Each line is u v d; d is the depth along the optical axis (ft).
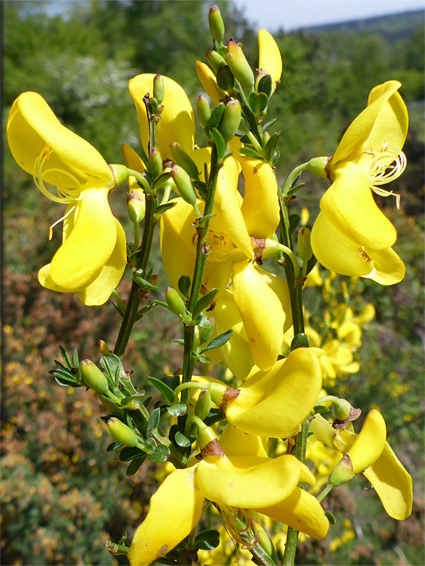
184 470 0.29
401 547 1.22
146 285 0.32
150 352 1.46
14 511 1.19
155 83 0.31
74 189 0.33
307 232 0.33
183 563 0.30
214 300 0.35
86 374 0.30
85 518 1.20
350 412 0.35
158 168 0.31
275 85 0.35
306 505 0.27
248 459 0.29
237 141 0.35
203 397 0.29
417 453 1.51
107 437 1.31
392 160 0.35
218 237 0.33
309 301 1.34
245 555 0.64
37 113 0.30
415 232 2.53
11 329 1.60
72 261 0.30
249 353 0.35
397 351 1.66
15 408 1.38
